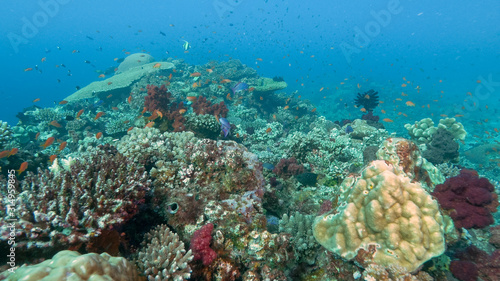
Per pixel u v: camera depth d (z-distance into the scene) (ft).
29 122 48.65
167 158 21.01
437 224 10.14
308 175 23.48
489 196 13.60
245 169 17.87
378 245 10.29
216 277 11.76
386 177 10.36
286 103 65.57
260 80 71.20
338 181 23.75
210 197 15.87
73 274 7.19
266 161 29.25
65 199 10.85
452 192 14.65
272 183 23.18
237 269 12.43
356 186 11.43
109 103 62.28
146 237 12.54
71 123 45.65
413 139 40.68
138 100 52.13
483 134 73.15
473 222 13.79
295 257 13.25
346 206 11.25
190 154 18.95
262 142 42.70
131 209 12.46
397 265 9.54
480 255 12.76
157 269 10.34
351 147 34.53
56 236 9.51
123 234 12.21
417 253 9.72
